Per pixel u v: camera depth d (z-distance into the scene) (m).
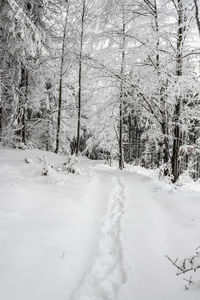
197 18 7.72
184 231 6.26
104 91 17.33
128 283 4.39
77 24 17.80
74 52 17.34
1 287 3.59
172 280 4.50
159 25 12.73
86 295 4.00
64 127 24.52
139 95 13.89
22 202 6.45
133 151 37.81
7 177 8.71
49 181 9.01
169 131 13.69
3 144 16.88
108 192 10.14
